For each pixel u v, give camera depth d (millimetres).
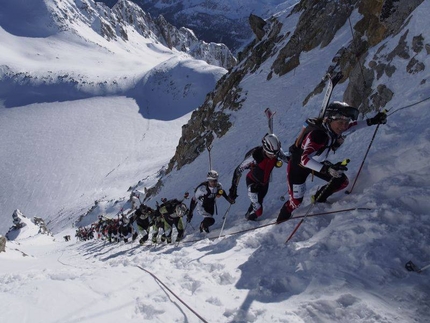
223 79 33156
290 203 5914
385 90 9055
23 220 64188
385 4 11984
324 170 4738
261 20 33625
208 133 26938
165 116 178000
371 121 5402
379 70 9703
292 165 5648
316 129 4930
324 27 20656
